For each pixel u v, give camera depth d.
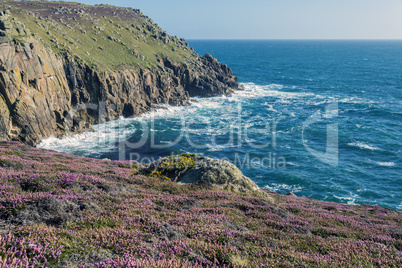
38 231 7.64
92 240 7.93
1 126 56.78
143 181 19.34
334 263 8.71
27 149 28.38
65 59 75.75
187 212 12.82
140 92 93.25
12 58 59.53
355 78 176.00
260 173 53.06
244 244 9.44
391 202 44.56
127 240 8.17
